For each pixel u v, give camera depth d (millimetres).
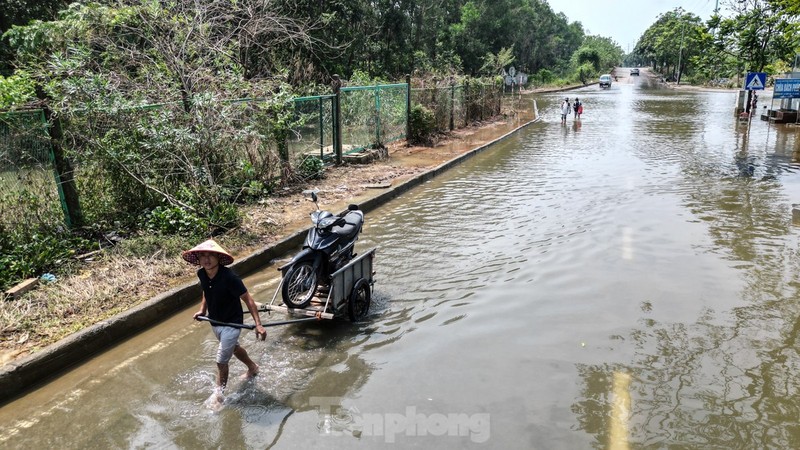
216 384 4531
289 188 11062
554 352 5109
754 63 34312
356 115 14984
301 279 5480
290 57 17547
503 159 16844
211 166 8828
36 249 6348
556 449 3787
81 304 5566
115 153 7520
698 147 19016
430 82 21453
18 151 6566
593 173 14234
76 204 7254
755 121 27969
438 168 14273
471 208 10602
